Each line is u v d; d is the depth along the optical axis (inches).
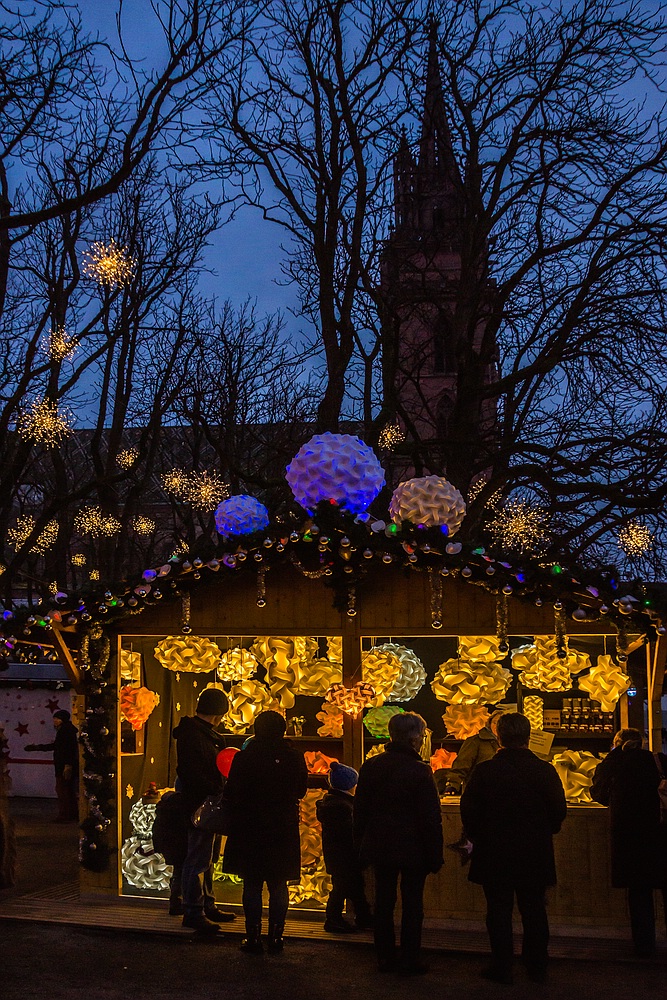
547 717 364.5
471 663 356.8
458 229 815.1
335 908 323.3
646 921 298.0
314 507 332.2
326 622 350.0
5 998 254.8
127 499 914.1
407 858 276.7
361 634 346.9
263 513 348.8
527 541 685.9
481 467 674.2
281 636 356.2
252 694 370.6
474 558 322.3
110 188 350.0
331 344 661.9
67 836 555.2
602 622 329.1
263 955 298.2
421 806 277.4
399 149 720.3
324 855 327.6
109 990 263.1
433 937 319.9
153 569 349.1
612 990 267.6
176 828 335.6
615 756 312.7
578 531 673.0
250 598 356.5
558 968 288.7
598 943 314.2
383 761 284.8
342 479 329.1
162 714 394.3
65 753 620.1
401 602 345.7
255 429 1041.5
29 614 347.9
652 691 327.9
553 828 277.7
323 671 363.9
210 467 999.6
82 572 1126.4
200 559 342.6
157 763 391.2
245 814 300.5
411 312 833.5
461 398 726.5
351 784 328.5
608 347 676.1
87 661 360.8
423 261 963.3
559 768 345.1
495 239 764.0
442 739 384.2
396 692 357.7
